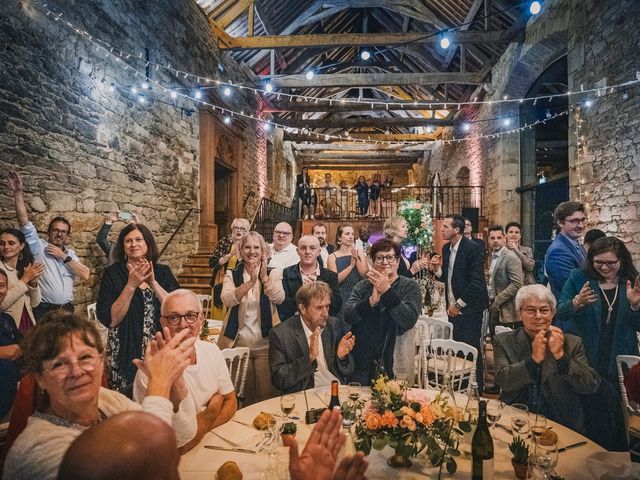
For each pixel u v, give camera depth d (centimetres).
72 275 371
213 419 175
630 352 216
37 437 104
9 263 281
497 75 881
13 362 206
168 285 252
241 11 845
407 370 235
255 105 1088
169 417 110
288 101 1126
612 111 485
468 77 913
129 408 130
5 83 370
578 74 559
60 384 109
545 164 1188
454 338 360
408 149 1642
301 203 1401
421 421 136
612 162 485
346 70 1315
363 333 241
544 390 195
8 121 373
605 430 194
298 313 233
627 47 457
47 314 121
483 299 349
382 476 140
